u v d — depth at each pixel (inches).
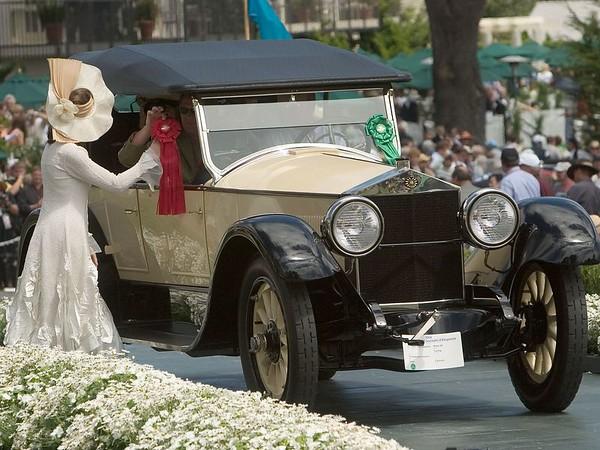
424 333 510.9
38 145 1617.9
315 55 620.1
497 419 531.2
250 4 929.5
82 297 594.2
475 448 467.2
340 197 513.7
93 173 588.1
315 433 374.0
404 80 615.8
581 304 528.7
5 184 1328.7
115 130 694.5
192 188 597.6
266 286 519.2
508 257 537.3
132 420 417.1
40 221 597.6
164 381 469.1
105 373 478.3
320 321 527.8
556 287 532.4
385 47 2891.2
